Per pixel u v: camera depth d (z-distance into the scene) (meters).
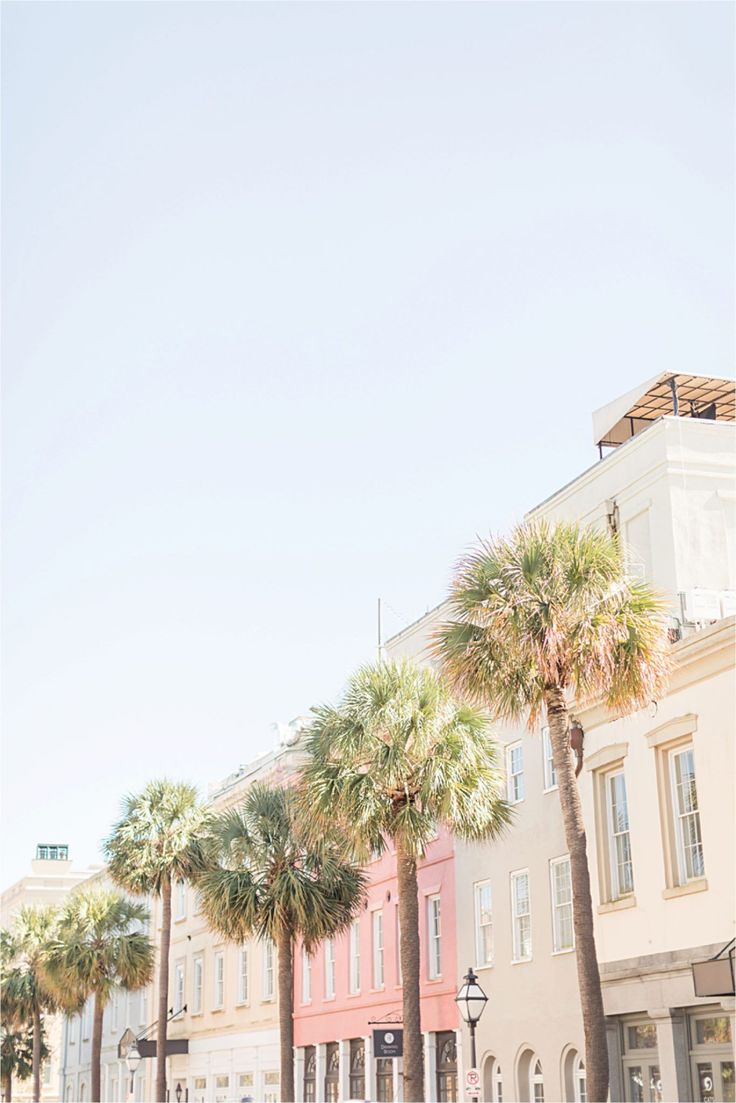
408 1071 27.14
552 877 31.12
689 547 29.66
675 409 32.19
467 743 28.22
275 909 34.38
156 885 44.78
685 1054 25.61
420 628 39.88
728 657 25.09
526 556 23.27
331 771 28.52
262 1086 47.84
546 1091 30.20
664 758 27.09
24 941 62.22
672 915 26.14
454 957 35.34
